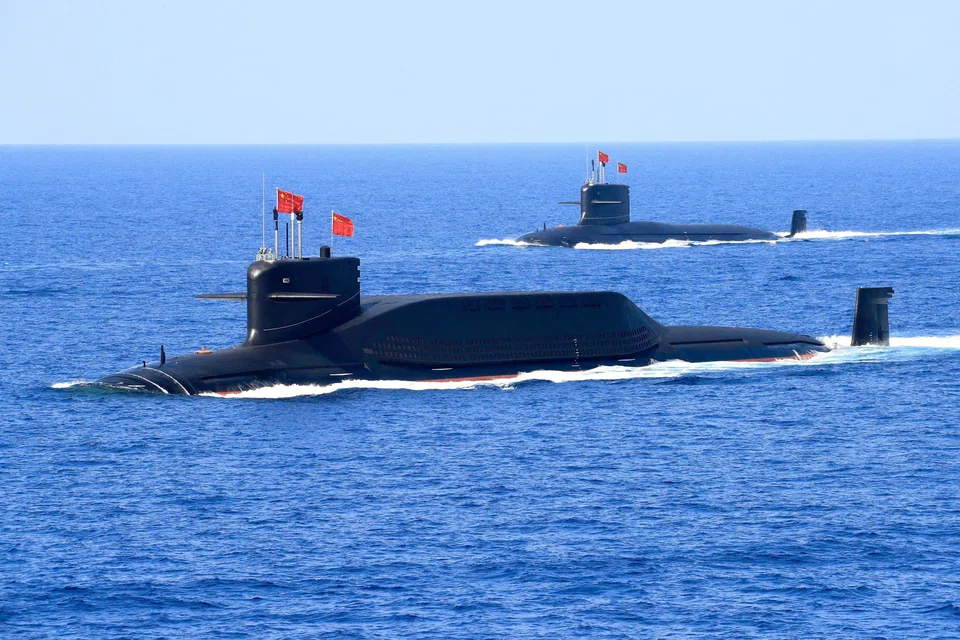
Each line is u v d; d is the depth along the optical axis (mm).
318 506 189250
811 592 158375
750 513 185875
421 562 168000
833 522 181750
